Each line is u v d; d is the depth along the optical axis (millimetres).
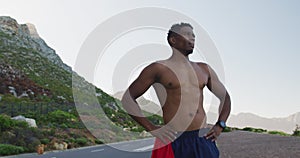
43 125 23766
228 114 2650
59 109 27125
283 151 12680
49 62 46969
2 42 53625
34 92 36250
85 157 12625
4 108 28641
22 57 48438
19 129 19250
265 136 24172
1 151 15055
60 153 15453
